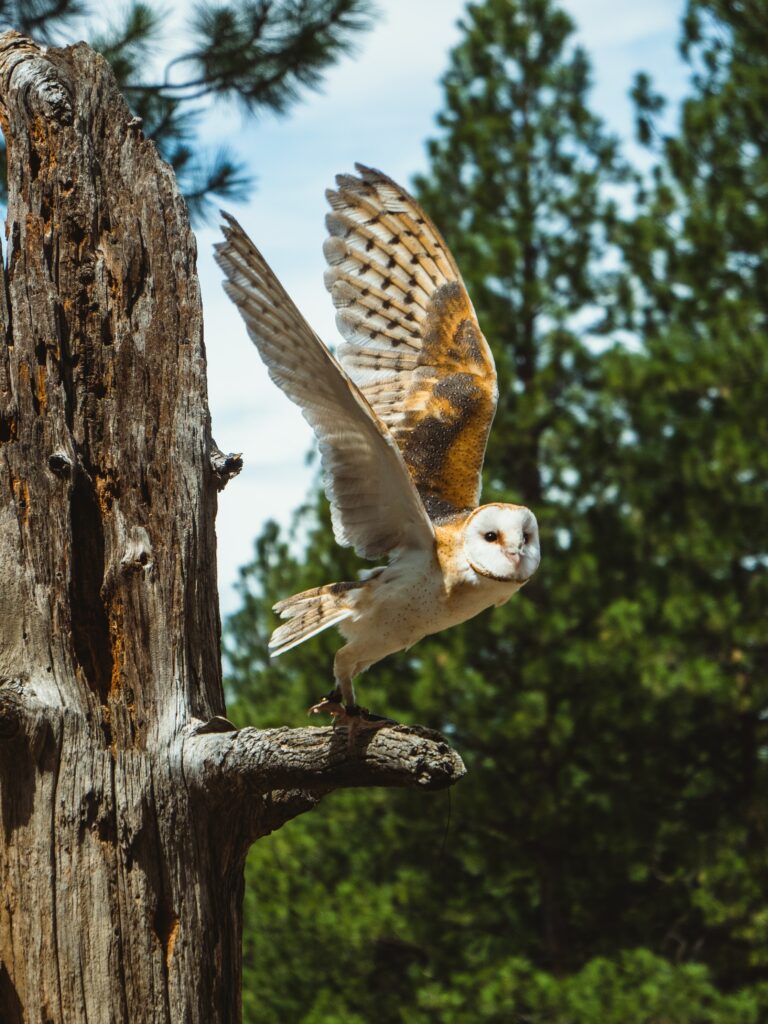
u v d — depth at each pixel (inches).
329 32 403.9
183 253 199.2
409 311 248.1
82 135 197.0
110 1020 173.0
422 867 681.6
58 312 188.9
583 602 672.4
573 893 674.2
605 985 612.7
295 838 665.0
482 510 204.7
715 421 722.2
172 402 193.3
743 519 689.6
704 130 708.0
